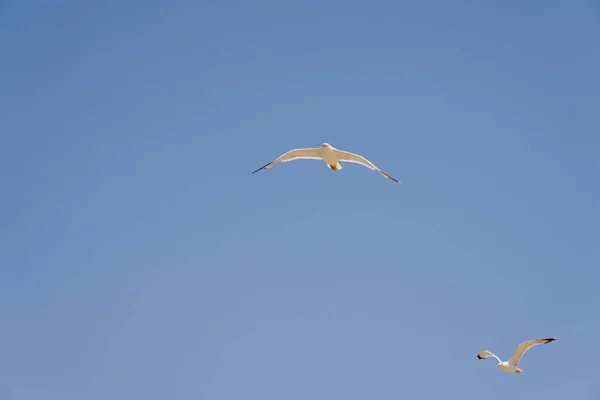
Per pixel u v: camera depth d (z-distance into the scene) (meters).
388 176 26.17
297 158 26.47
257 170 26.45
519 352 27.19
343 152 25.92
